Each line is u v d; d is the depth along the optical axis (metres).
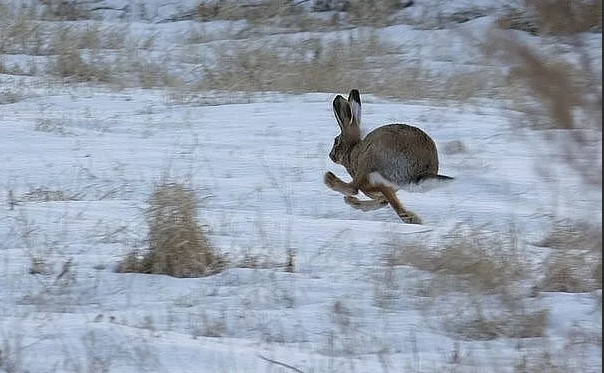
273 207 15.77
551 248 13.18
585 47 6.09
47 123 22.59
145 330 9.66
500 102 25.78
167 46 34.75
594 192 6.89
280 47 33.34
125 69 30.84
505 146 20.55
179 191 14.03
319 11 38.00
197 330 9.94
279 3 38.19
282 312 10.52
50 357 8.85
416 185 15.02
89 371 8.48
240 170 18.38
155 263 11.95
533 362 9.03
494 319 10.27
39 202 15.42
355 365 8.92
